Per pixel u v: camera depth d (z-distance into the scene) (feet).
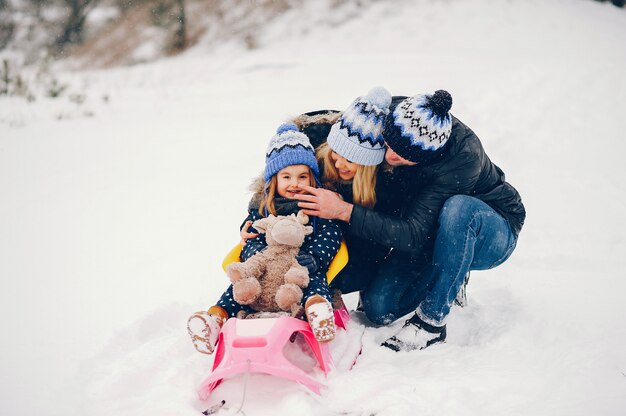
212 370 8.53
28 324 10.82
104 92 37.60
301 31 61.98
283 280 9.08
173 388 8.46
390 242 9.48
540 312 10.84
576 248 13.89
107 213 16.72
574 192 17.87
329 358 8.70
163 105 32.50
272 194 9.99
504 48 54.80
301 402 7.86
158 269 13.15
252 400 8.18
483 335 10.07
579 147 22.75
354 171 9.87
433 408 7.84
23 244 14.69
